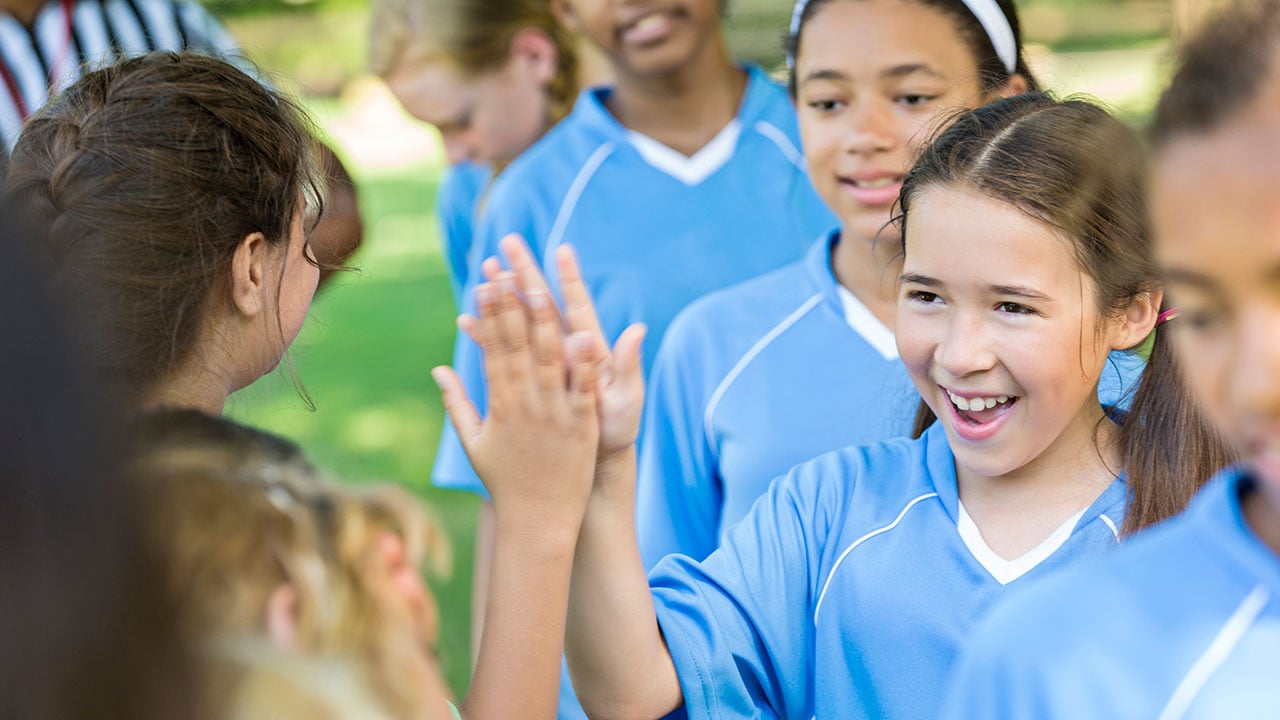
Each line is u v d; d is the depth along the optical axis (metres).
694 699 1.99
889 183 2.75
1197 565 1.21
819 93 2.80
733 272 3.42
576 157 3.54
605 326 3.43
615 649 1.94
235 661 1.19
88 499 1.00
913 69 2.73
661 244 3.44
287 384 2.46
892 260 2.78
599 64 4.66
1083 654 1.21
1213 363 1.12
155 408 1.52
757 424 2.82
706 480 2.93
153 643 1.05
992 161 1.95
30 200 1.79
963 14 2.75
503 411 1.86
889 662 2.04
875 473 2.19
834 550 2.14
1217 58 1.10
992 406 1.98
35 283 1.02
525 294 1.85
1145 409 2.02
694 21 3.40
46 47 4.22
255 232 1.87
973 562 2.03
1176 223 1.10
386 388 8.34
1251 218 1.06
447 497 6.59
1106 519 2.00
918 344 2.02
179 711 1.08
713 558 2.16
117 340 1.71
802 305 2.87
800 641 2.13
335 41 17.50
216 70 1.96
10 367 0.99
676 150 3.52
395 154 15.90
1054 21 10.97
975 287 1.94
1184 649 1.18
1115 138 1.93
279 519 1.28
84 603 0.99
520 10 4.38
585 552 1.95
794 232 3.46
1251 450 1.13
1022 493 2.04
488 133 4.49
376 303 10.23
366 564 1.29
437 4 4.37
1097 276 1.93
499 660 1.85
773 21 4.37
